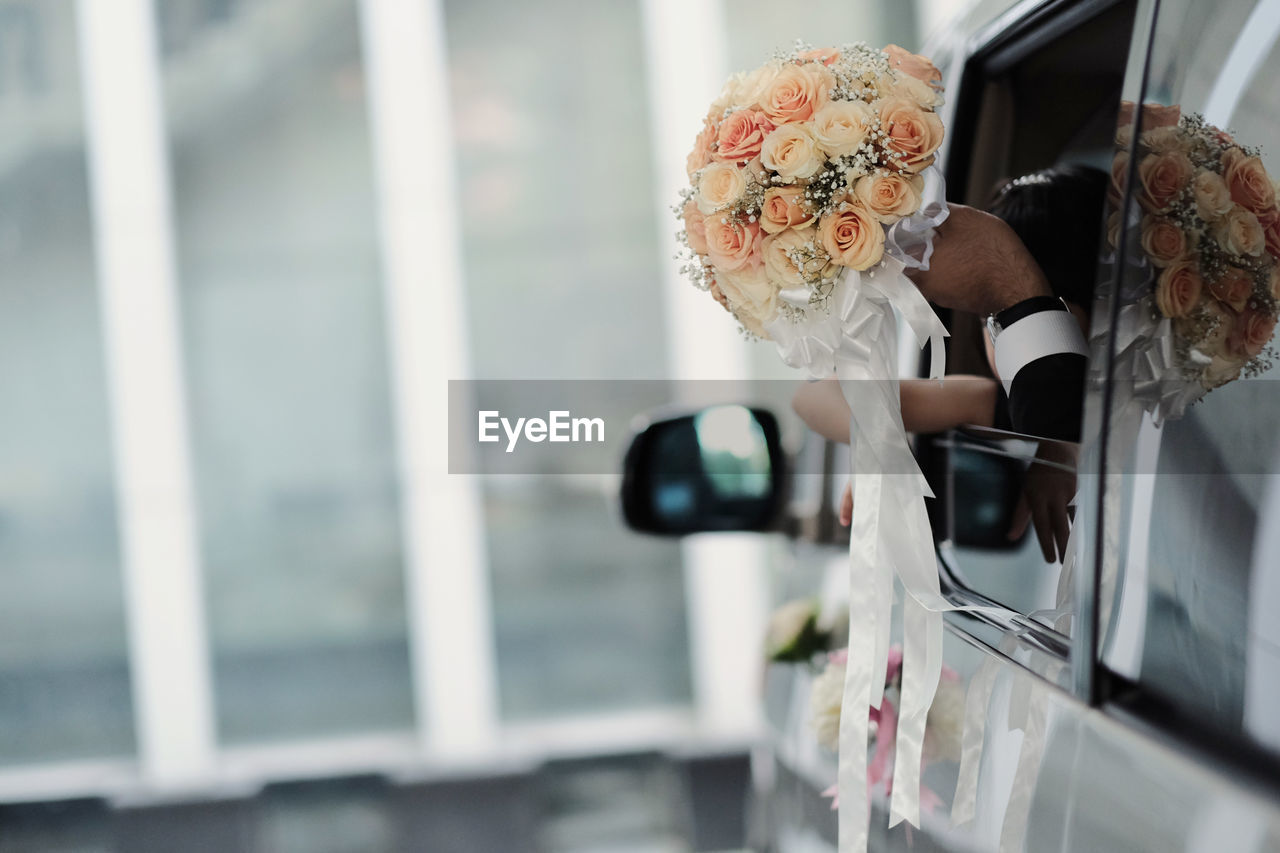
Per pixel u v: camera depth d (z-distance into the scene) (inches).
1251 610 22.1
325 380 247.3
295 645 247.9
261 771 219.5
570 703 244.4
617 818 191.9
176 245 244.1
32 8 238.1
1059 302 39.6
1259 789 19.7
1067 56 46.2
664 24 245.6
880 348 38.7
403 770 195.2
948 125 50.7
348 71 245.3
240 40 243.1
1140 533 26.0
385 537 248.7
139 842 187.9
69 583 243.4
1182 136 26.7
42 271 241.0
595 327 247.8
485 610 246.1
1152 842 22.1
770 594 242.2
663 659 244.4
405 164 245.4
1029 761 28.9
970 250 39.4
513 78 246.4
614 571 245.1
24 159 239.1
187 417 245.8
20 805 207.9
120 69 240.1
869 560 38.1
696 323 245.8
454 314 246.5
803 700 52.7
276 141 244.7
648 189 248.2
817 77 37.3
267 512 247.4
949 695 36.6
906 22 244.8
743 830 168.7
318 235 246.4
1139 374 26.9
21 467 241.9
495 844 183.8
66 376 242.8
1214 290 24.9
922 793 36.9
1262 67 25.3
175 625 245.3
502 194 247.0
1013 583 37.5
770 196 37.4
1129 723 24.7
